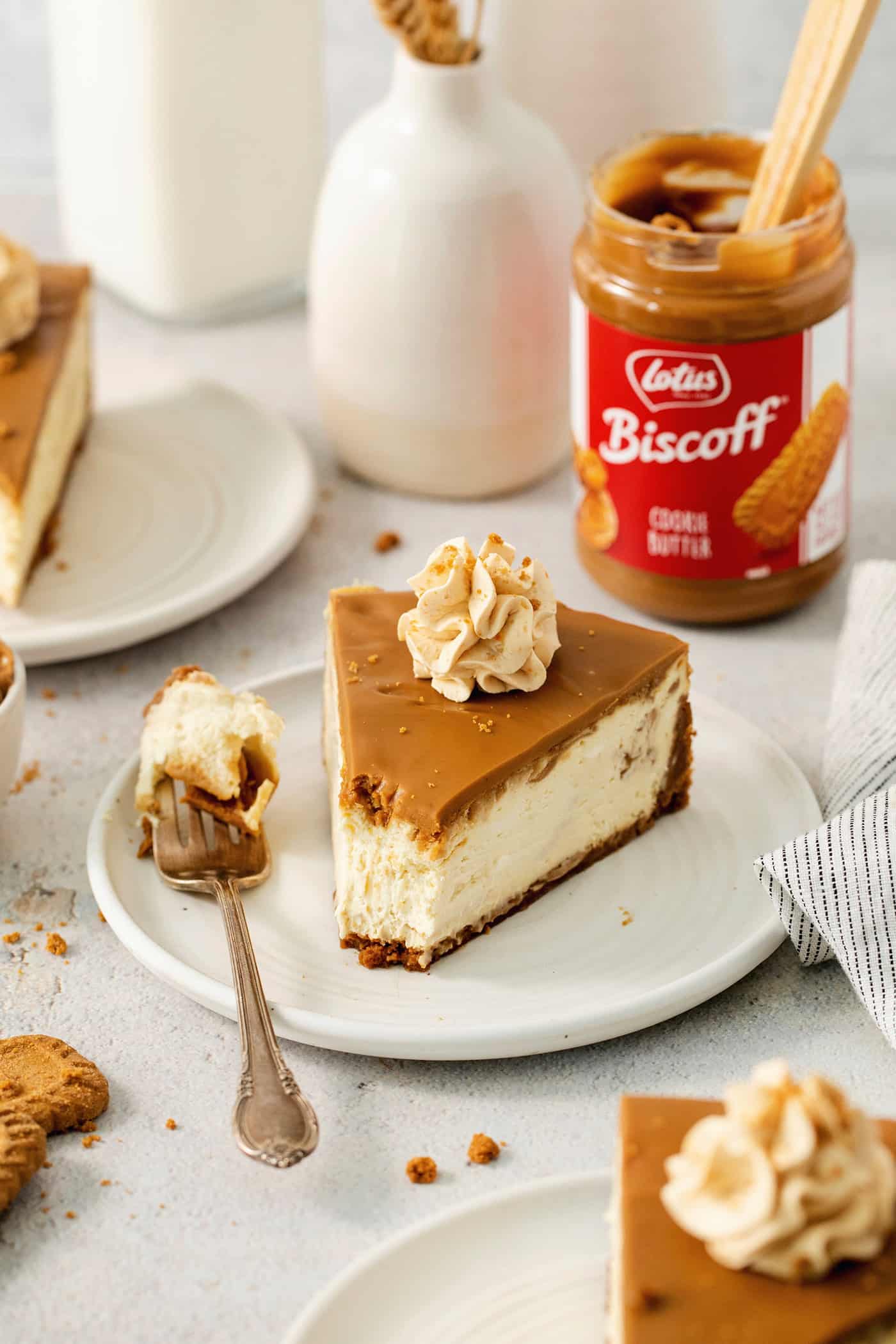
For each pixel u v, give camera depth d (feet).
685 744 2.61
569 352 3.01
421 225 2.90
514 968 2.48
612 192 2.84
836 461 2.79
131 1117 2.39
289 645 2.88
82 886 2.59
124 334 3.39
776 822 2.61
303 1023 2.39
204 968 2.46
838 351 2.74
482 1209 2.28
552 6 3.08
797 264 2.68
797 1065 2.43
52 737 2.76
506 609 2.52
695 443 2.74
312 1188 2.34
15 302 3.00
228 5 3.17
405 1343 2.22
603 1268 2.25
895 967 2.42
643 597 2.84
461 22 3.41
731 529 2.78
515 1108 2.40
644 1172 2.19
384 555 2.99
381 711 2.52
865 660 2.67
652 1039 2.45
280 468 3.07
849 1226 2.12
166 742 2.58
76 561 2.94
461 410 2.99
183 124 3.23
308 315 3.44
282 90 3.27
